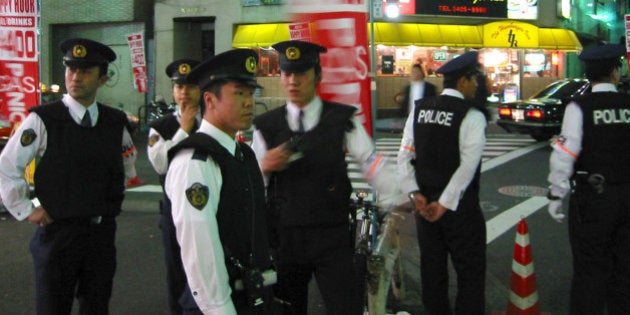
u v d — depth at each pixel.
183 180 2.13
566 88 14.22
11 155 3.04
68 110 3.19
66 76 3.21
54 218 3.10
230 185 2.21
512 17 20.55
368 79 3.29
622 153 3.36
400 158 3.77
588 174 3.43
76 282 3.27
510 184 9.46
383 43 18.70
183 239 2.11
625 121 3.37
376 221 3.77
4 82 7.86
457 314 3.57
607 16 27.78
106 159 3.28
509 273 5.33
